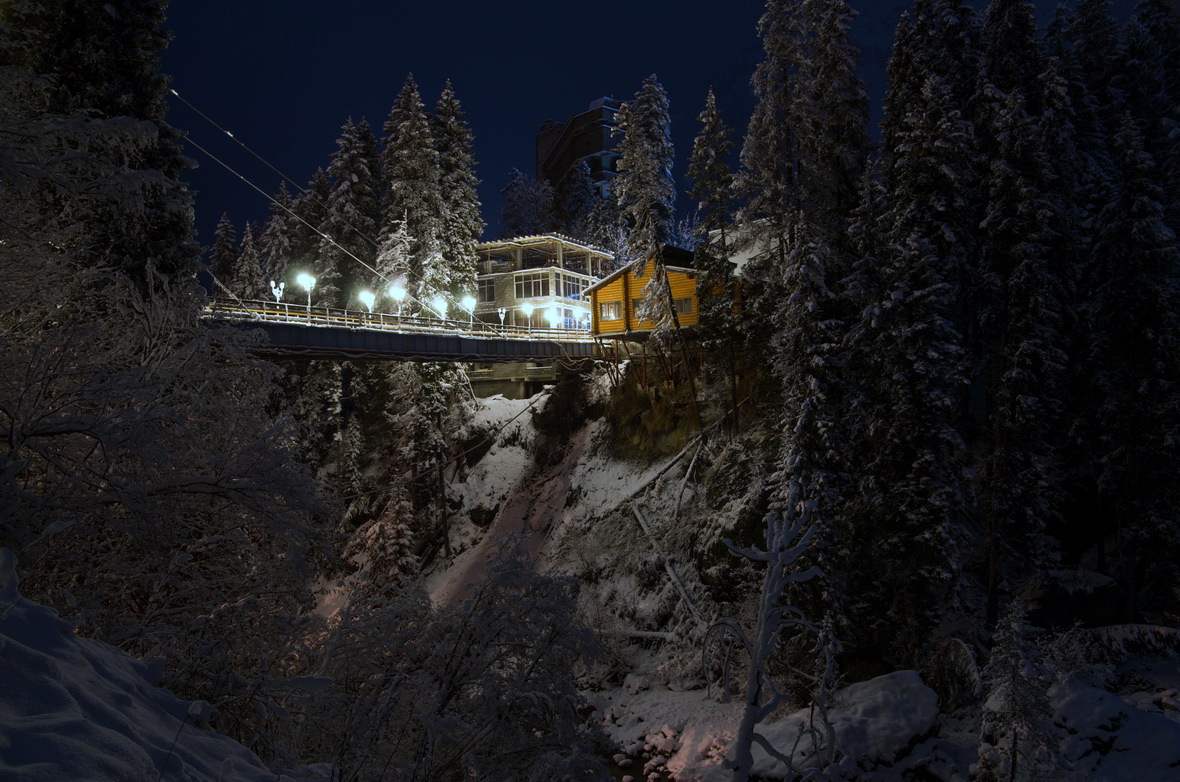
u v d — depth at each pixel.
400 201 43.44
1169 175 27.56
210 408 8.70
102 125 6.99
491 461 46.59
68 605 6.46
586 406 46.22
